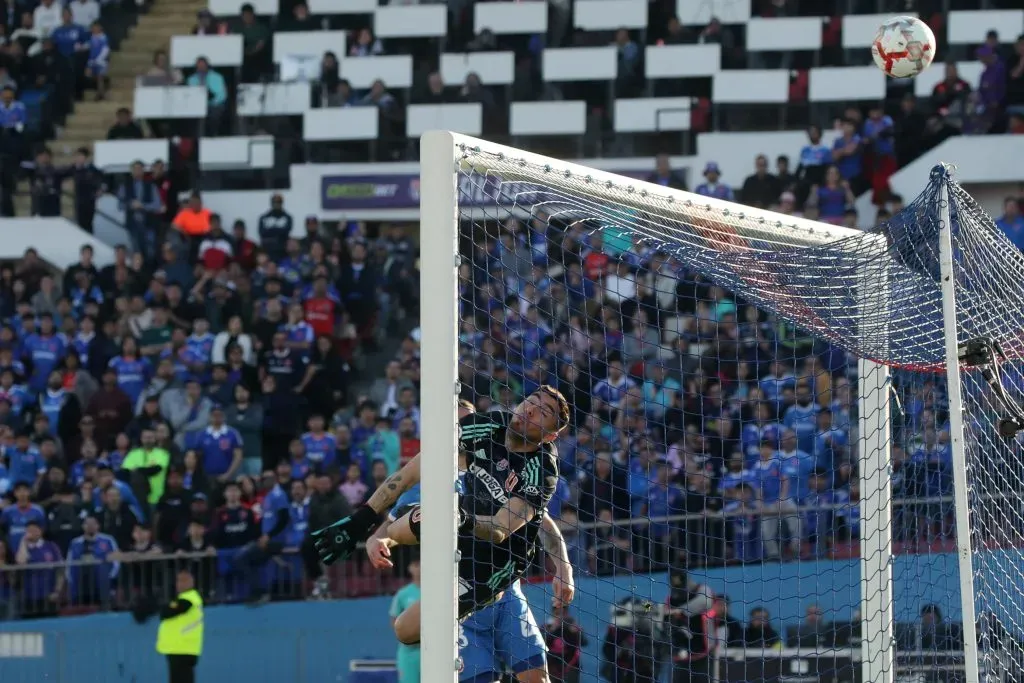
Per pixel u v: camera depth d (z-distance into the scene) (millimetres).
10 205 75188
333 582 50031
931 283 21281
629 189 22219
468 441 20703
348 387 61656
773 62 77688
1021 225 61156
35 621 49094
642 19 80938
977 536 23047
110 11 88250
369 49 82000
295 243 67250
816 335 23828
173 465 54750
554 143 74688
